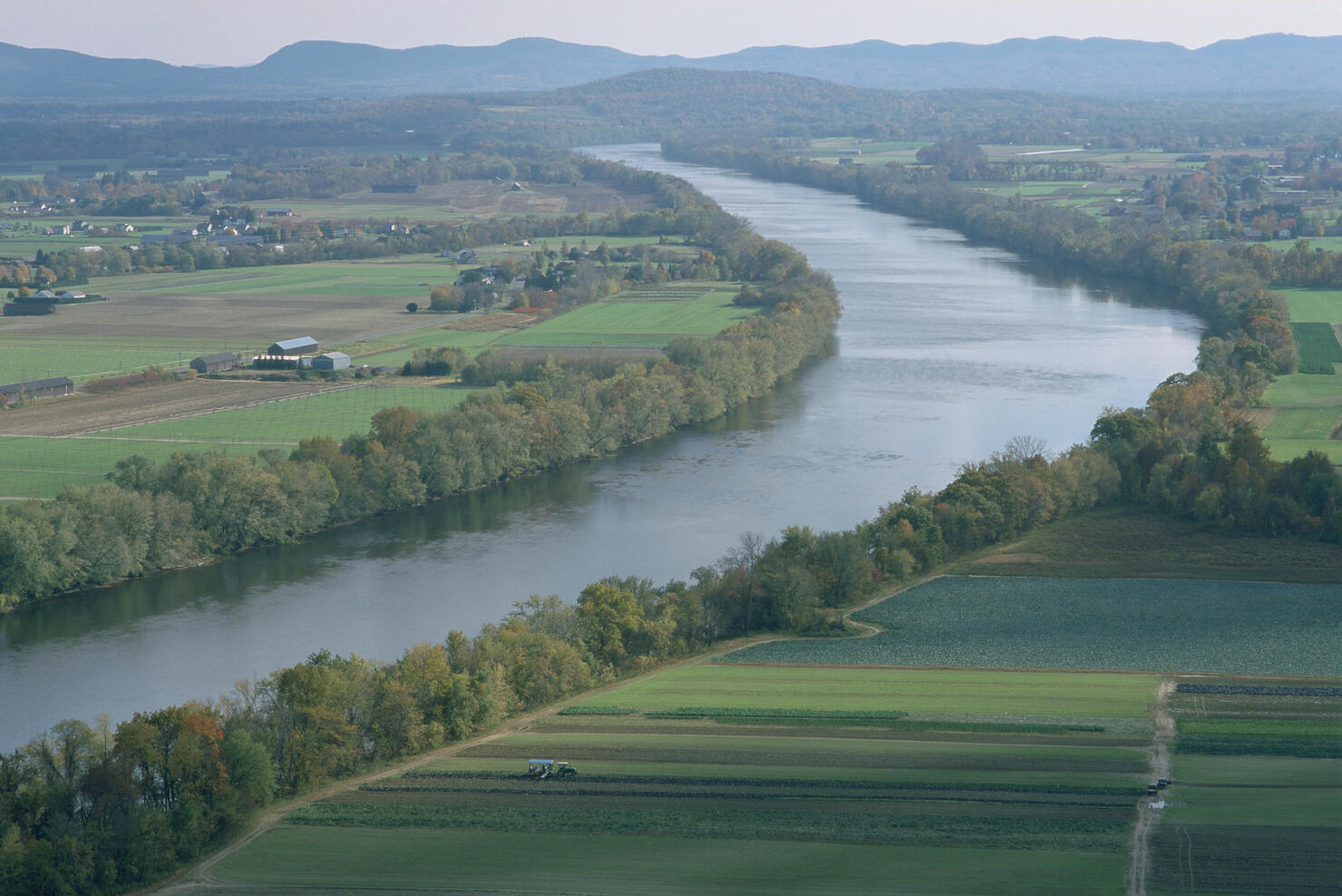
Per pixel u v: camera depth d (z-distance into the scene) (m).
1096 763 161.62
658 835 144.75
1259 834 141.12
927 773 160.00
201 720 152.75
